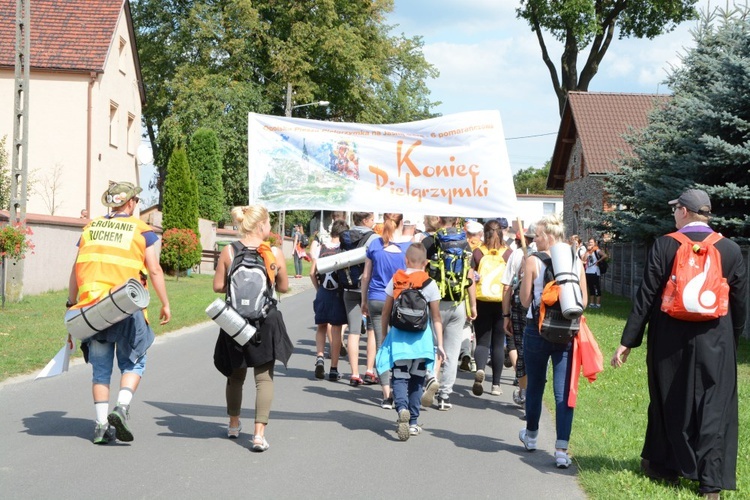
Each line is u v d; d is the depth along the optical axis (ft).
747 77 58.75
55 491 17.95
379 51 164.25
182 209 102.58
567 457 21.56
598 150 124.36
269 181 26.84
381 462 21.57
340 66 152.87
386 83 168.14
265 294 21.63
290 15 148.87
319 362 34.53
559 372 21.85
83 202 98.43
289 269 140.46
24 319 49.52
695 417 18.94
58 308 57.11
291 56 147.23
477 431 25.93
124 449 21.72
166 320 22.62
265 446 21.99
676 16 148.66
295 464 20.99
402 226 31.09
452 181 27.04
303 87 149.38
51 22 101.91
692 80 78.38
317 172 26.91
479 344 31.53
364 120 164.66
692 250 19.04
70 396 28.37
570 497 18.94
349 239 32.94
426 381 28.86
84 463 20.21
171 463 20.53
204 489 18.53
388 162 27.04
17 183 59.31
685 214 19.88
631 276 91.30
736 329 19.47
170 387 30.91
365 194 27.02
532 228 27.40
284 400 29.60
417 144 27.07
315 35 150.00
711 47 76.64
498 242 32.48
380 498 18.43
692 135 63.52
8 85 98.78
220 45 148.87
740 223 58.44
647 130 83.46
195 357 38.68
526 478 20.49
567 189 143.64
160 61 153.89
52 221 71.97
